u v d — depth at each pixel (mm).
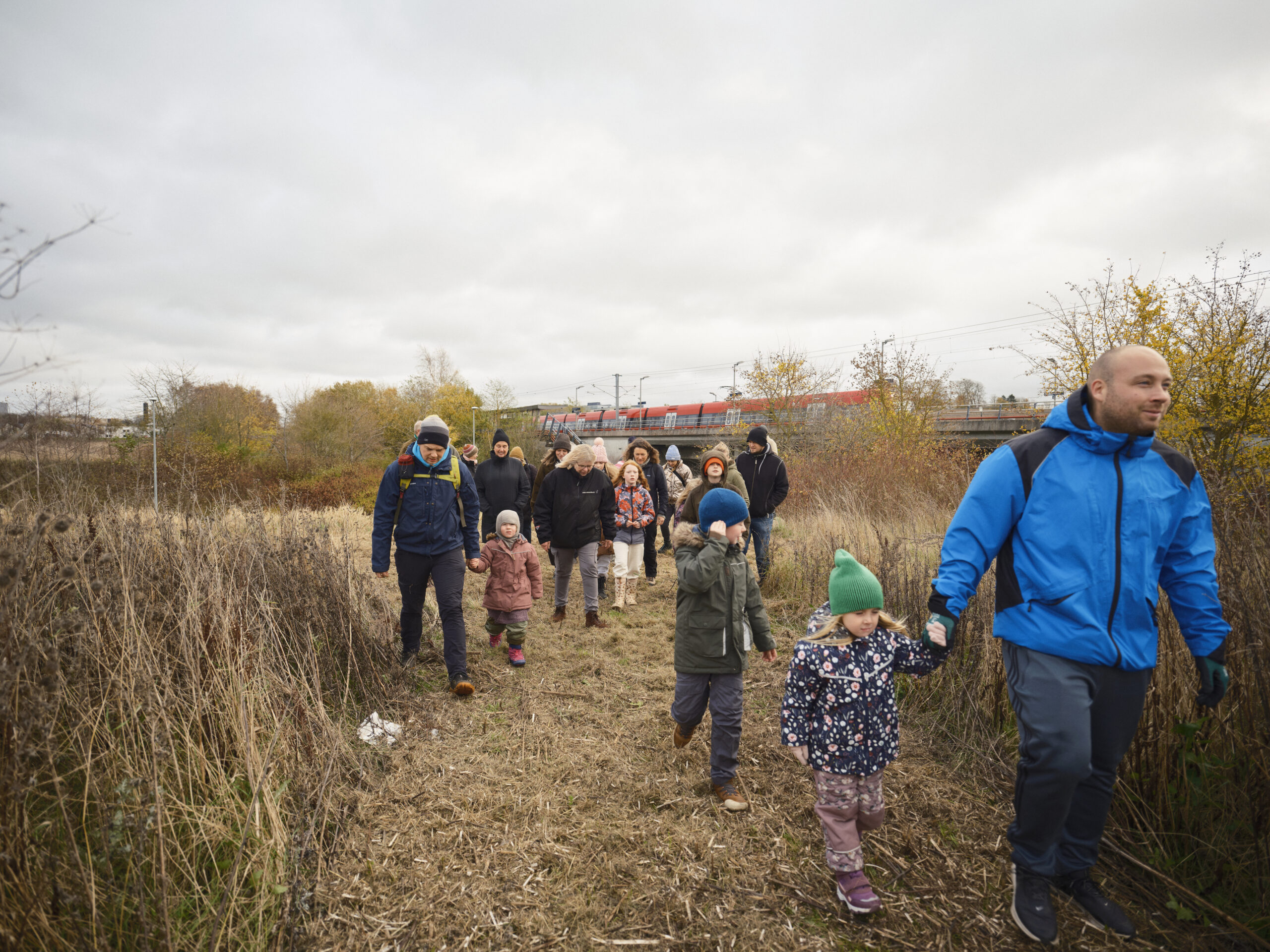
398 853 2451
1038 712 1979
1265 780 2189
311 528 4617
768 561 6684
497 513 6891
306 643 3590
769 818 2734
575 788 2951
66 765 2338
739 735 2875
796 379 23172
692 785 2992
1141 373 1911
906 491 9297
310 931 2055
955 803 2807
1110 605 1964
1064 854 2162
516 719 3670
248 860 2268
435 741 3365
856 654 2262
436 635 4918
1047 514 2033
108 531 3246
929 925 2125
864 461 11727
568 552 5594
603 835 2592
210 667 2801
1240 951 1973
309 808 2570
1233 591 2393
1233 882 2199
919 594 4355
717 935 2094
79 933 1733
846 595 2219
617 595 6152
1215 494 2809
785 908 2217
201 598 3129
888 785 2959
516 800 2824
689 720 3039
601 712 3795
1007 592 2115
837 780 2223
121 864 2100
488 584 4625
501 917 2152
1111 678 1982
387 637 4215
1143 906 2180
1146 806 2467
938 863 2422
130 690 2340
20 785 1844
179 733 2596
